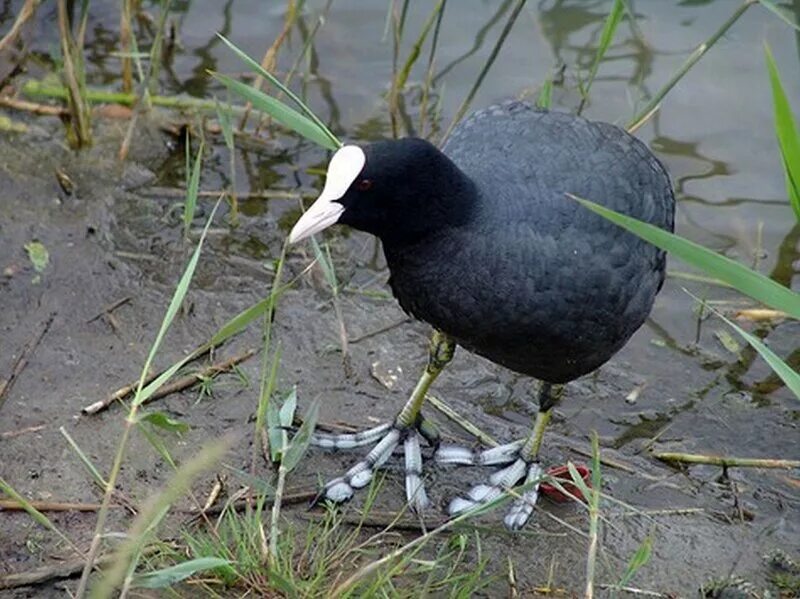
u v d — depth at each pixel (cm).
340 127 1302
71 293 1060
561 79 1359
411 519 886
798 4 1430
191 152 1263
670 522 912
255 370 1009
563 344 855
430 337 1076
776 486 961
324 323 1074
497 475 935
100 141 1248
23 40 1332
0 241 1101
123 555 634
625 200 879
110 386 975
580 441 999
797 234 1221
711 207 1243
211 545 803
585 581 848
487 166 865
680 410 1039
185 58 1369
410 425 950
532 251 830
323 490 896
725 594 843
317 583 770
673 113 1331
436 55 1386
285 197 1227
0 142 1224
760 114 1334
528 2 1445
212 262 1126
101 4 1428
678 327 1130
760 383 1077
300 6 1220
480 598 827
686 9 1442
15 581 784
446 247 834
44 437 916
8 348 999
